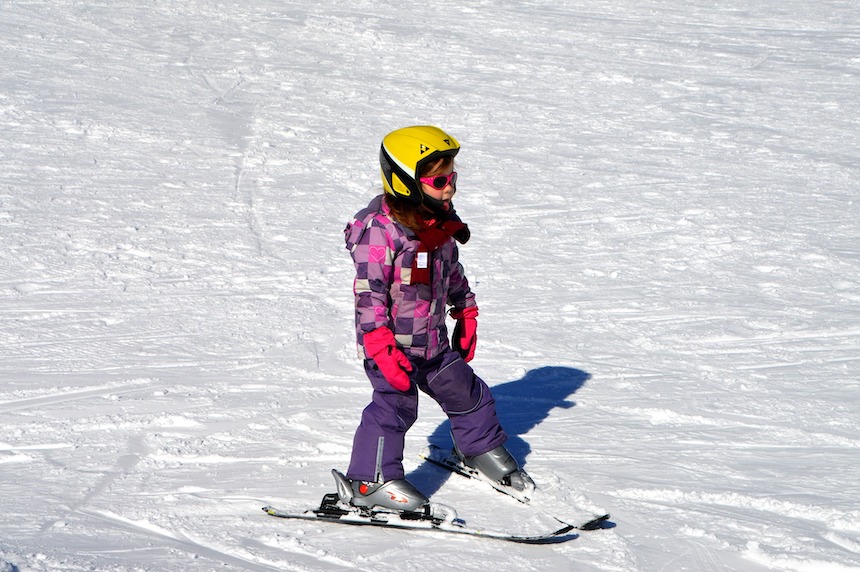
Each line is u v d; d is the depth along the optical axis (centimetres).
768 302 1783
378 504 916
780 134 3662
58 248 2002
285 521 902
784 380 1372
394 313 925
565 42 5678
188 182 2642
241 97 3884
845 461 1070
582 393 1311
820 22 6538
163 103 3641
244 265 1961
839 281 1930
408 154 872
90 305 1681
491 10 6619
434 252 918
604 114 3981
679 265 2053
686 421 1206
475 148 3278
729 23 6494
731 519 916
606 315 1702
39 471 1011
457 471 1023
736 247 2192
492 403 991
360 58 4931
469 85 4450
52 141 2947
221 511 923
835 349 1523
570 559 834
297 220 2342
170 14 5638
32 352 1438
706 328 1627
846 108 4181
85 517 895
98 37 4847
